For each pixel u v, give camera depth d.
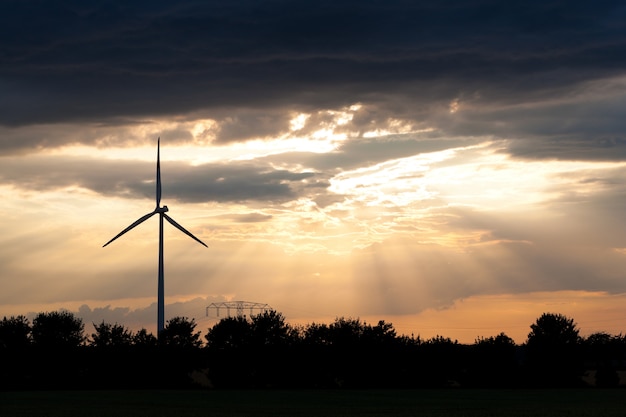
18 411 110.69
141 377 192.88
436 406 121.38
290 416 101.38
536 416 100.62
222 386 193.25
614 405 122.75
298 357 198.38
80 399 139.25
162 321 194.25
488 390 179.75
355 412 107.75
